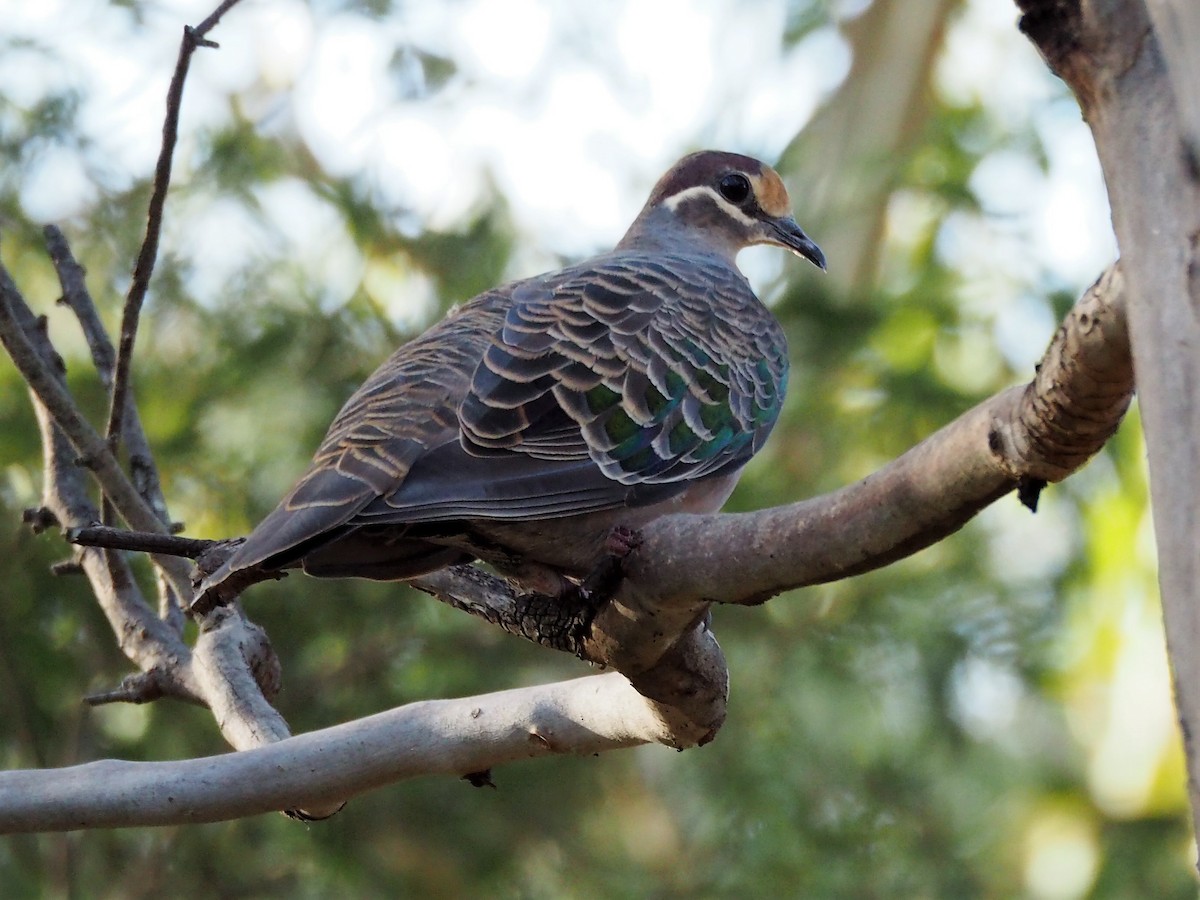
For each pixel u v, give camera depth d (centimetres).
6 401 1240
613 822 1419
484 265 1352
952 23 1542
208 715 1262
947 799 1446
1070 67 403
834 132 1496
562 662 1295
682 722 631
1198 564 365
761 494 1350
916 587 1402
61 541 1228
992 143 1543
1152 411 380
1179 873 1499
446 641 1288
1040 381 449
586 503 684
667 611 573
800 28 1517
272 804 649
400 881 1279
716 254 983
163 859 1274
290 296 1316
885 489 489
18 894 1254
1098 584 1484
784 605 1388
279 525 607
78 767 648
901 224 1584
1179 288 380
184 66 670
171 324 1329
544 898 1323
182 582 790
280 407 1274
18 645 1228
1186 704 364
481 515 648
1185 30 381
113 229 1320
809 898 1338
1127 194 392
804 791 1367
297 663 1264
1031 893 1515
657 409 727
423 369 691
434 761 664
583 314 736
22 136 1283
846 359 1418
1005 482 468
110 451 754
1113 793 1512
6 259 1328
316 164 1403
